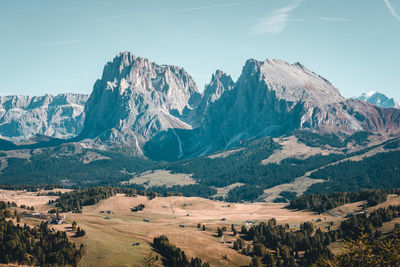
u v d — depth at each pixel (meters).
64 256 179.00
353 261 100.50
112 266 178.25
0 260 172.75
